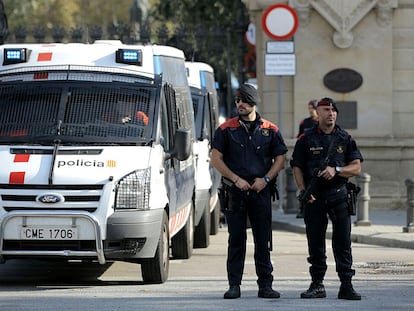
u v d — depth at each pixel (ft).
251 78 204.03
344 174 77.92
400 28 156.76
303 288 86.38
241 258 79.82
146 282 89.66
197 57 166.81
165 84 93.97
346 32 155.53
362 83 156.56
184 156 90.68
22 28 163.84
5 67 92.43
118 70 92.07
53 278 93.91
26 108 89.81
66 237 83.92
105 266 102.47
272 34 148.05
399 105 157.17
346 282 78.95
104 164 85.30
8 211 84.43
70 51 93.09
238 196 78.54
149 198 85.40
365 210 134.62
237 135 78.84
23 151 86.53
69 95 90.33
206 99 128.36
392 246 120.26
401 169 157.07
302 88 156.76
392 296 81.25
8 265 103.55
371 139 156.56
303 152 78.84
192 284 89.04
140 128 88.84
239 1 174.40
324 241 79.82
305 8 155.74
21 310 74.43
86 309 74.64
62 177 84.38
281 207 155.43
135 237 84.43
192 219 110.83
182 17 231.09
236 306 75.56
